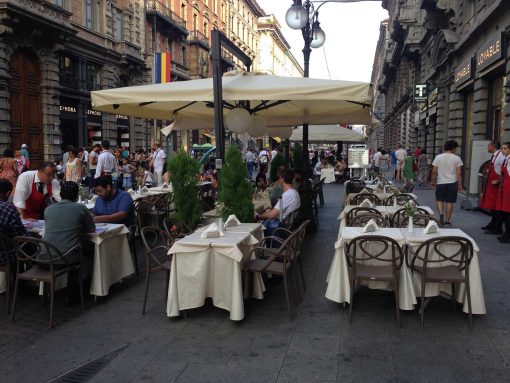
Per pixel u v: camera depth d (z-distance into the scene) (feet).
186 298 15.67
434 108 74.74
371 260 16.76
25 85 73.00
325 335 14.44
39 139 76.43
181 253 15.62
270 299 17.93
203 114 31.42
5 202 17.16
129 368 12.44
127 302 17.79
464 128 60.49
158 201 29.04
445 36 59.93
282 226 21.63
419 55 95.61
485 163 38.19
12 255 17.11
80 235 17.11
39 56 74.79
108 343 14.07
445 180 31.99
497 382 11.50
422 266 15.90
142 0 109.50
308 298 18.03
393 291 17.92
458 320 15.58
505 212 26.55
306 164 35.63
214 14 165.68
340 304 17.21
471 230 30.83
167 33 124.88
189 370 12.28
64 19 77.41
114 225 19.02
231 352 13.33
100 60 93.20
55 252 16.40
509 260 22.98
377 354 13.07
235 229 17.90
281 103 27.02
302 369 12.25
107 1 94.58
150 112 29.12
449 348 13.43
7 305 16.90
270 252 16.24
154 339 14.32
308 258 24.41
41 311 16.92
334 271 16.57
